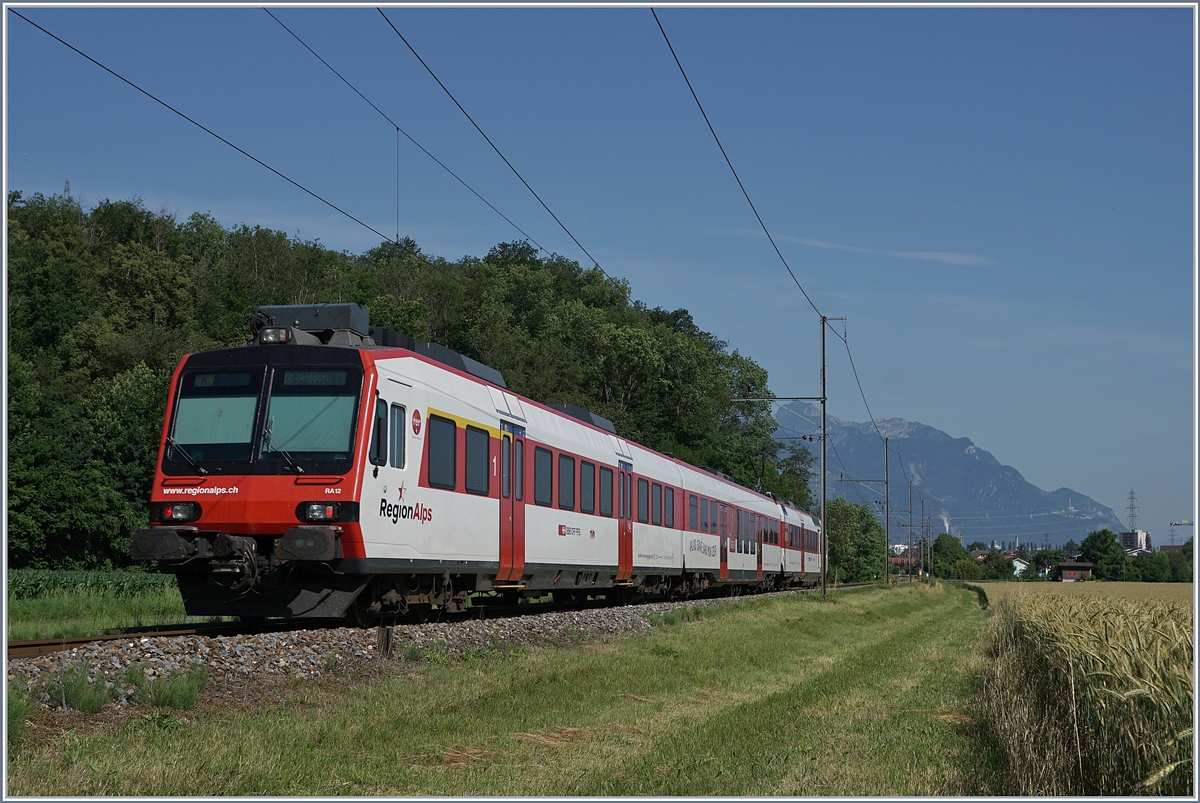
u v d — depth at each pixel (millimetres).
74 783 6891
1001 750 9859
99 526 53344
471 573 16984
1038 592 26344
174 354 61969
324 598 13789
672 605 25578
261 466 13586
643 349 77188
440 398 15852
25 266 69750
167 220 91000
